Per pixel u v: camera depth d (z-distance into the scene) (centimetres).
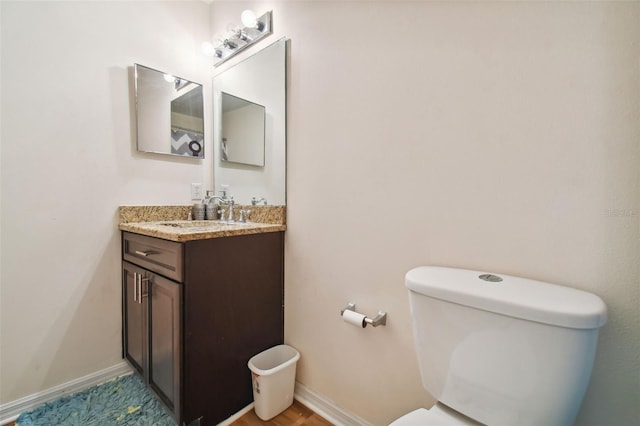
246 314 130
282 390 127
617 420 68
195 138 186
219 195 188
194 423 113
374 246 110
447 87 91
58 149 136
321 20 125
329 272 125
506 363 65
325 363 128
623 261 66
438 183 94
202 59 190
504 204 82
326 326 127
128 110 158
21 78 126
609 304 68
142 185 164
